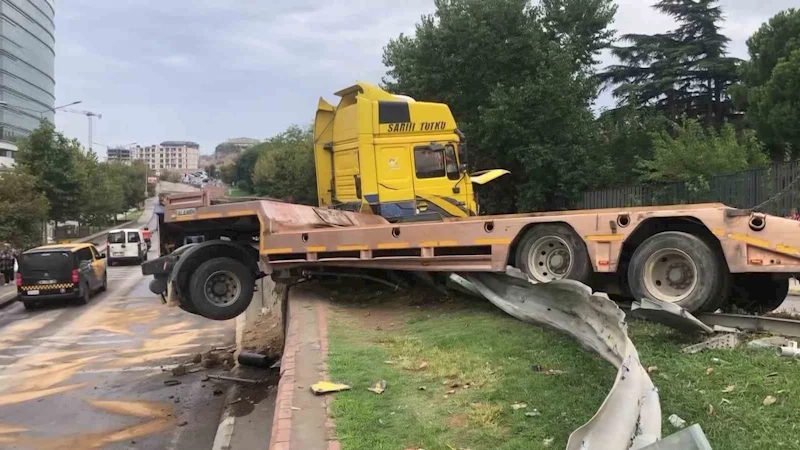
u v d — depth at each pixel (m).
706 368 4.79
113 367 11.18
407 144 10.37
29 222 26.12
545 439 3.98
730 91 32.69
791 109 25.03
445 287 9.02
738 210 6.18
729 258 6.16
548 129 23.36
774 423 3.79
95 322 15.98
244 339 12.93
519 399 4.70
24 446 7.30
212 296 9.48
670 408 4.08
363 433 4.44
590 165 23.94
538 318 6.66
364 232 8.45
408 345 6.61
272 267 9.21
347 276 9.68
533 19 25.28
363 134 10.18
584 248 7.07
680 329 5.83
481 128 23.73
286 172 48.41
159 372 10.69
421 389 5.27
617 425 3.42
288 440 4.37
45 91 102.12
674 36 41.62
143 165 116.06
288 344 7.03
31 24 94.44
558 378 5.00
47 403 9.03
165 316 16.56
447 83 25.17
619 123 29.08
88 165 52.59
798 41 28.47
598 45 27.58
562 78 23.09
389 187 10.25
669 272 6.50
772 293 7.29
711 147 19.80
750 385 4.36
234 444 6.85
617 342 4.85
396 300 9.23
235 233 10.20
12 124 86.19
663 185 19.69
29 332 14.84
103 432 7.75
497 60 24.34
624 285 7.37
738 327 5.97
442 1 25.06
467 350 6.12
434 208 10.45
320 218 9.59
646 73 41.81
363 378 5.64
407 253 8.27
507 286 7.52
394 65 26.91
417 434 4.34
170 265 9.98
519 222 7.43
